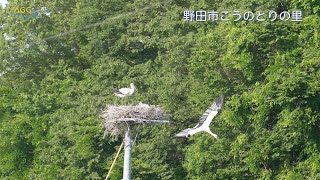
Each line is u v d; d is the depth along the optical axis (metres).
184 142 47.66
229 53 42.47
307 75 40.38
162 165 46.28
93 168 46.34
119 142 47.19
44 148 49.47
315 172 40.91
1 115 53.97
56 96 52.59
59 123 49.00
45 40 55.84
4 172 51.56
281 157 42.44
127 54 52.81
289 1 44.88
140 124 39.72
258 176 43.16
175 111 47.28
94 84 51.00
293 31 42.88
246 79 44.53
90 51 53.09
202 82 45.94
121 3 54.16
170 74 49.12
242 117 41.91
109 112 39.47
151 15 52.78
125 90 39.41
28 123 51.62
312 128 40.88
